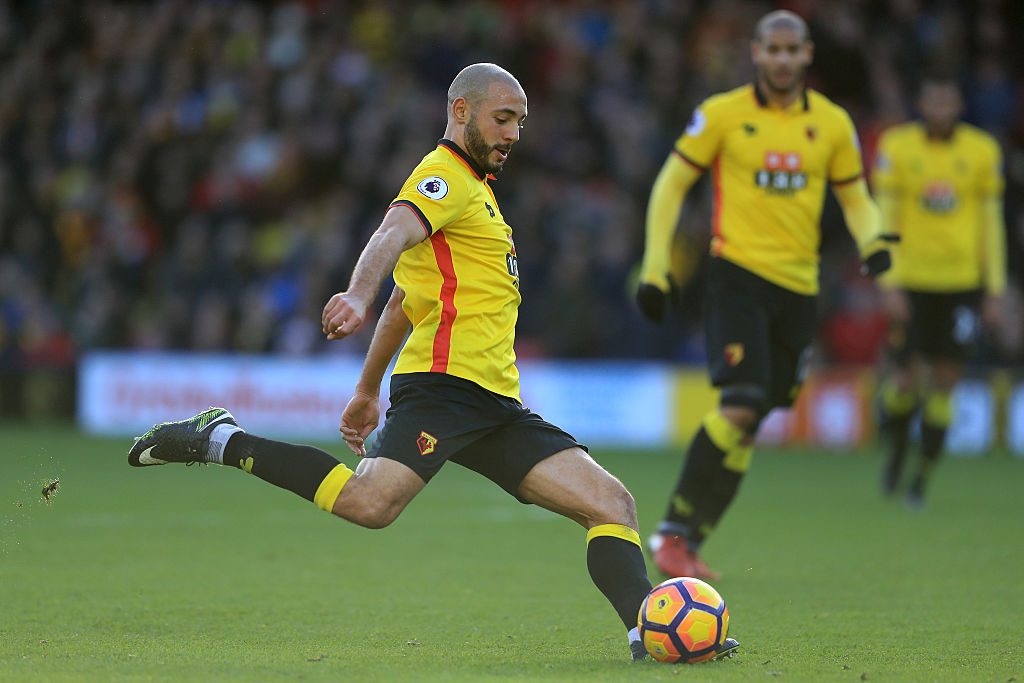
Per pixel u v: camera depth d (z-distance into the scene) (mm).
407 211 17031
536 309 65688
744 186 27047
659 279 27125
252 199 72500
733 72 74188
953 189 39344
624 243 65000
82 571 25828
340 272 66500
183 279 68375
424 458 17391
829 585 25234
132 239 72125
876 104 73250
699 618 17094
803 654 18453
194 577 25328
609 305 64125
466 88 17641
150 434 17781
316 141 72625
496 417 17750
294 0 82562
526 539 31500
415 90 75812
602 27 78188
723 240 27188
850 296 64188
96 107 78062
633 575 17516
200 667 16734
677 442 62500
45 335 70188
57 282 75062
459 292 17609
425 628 20453
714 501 26672
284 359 65125
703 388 62219
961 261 39406
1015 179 69188
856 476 48531
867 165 68938
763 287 26938
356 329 16141
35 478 44031
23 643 18594
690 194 67000
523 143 71500
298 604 22531
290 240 69000
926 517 36406
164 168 73875
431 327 17594
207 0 82812
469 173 17656
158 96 78000
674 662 17188
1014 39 79625
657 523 34969
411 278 17719
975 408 60062
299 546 29938
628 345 63438
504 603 22922
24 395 69812
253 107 74562
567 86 72812
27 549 28750
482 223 17688
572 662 17547
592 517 17766
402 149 71000
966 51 78062
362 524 17344
